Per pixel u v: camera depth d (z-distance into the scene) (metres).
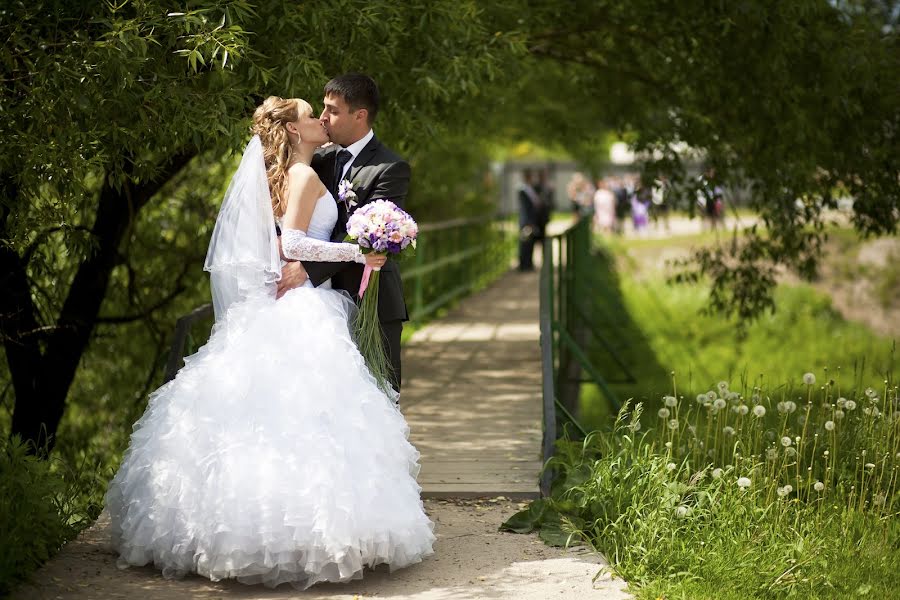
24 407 8.90
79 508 6.00
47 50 6.00
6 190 6.40
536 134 19.22
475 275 19.91
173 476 4.70
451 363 11.42
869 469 6.16
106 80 5.78
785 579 4.89
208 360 4.95
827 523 5.55
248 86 6.85
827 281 25.91
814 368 19.45
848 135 10.11
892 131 10.34
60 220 6.38
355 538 4.54
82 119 5.95
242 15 5.95
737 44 9.63
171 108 6.12
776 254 11.65
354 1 6.75
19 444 5.08
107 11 6.12
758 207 11.02
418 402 9.10
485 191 24.95
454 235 17.91
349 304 5.28
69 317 8.96
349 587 4.69
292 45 6.66
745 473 5.96
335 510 4.51
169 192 10.77
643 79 11.57
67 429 10.86
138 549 4.77
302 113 5.15
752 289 12.20
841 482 5.93
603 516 5.44
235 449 4.61
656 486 5.50
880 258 26.42
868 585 4.92
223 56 5.72
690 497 5.62
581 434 7.30
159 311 11.19
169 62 6.26
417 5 7.29
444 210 22.62
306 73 6.47
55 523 4.96
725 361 20.66
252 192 5.04
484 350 12.41
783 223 10.87
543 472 6.09
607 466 5.71
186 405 4.84
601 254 25.09
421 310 14.59
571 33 10.96
